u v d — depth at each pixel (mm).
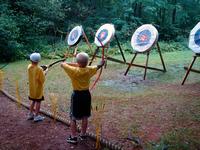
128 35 17375
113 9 19250
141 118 5320
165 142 4266
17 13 14211
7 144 4414
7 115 5621
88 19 18141
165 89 7379
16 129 4953
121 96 6816
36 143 4430
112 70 9898
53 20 15797
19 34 13250
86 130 4715
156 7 20031
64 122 5125
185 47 16938
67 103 6281
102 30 9922
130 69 10008
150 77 8797
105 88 7609
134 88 7602
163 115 5457
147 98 6602
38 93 5184
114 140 4434
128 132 4699
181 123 5043
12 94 7000
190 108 5793
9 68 10453
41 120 5305
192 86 7570
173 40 19469
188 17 22312
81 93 4262
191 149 4074
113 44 15945
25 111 5848
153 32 8805
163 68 9398
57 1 15242
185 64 10844
